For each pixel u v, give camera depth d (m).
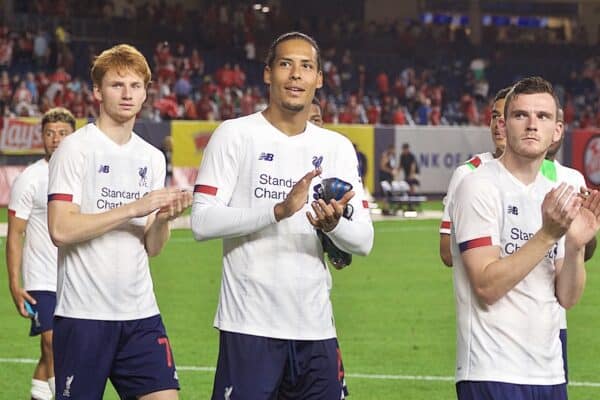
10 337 19.86
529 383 8.60
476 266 8.52
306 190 8.91
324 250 9.48
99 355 10.20
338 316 22.62
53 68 63.25
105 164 10.26
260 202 9.43
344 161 9.62
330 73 70.06
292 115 9.46
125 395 10.42
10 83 58.16
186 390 15.51
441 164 55.25
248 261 9.35
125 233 10.25
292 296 9.33
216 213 9.27
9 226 13.24
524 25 90.50
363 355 18.52
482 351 8.66
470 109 69.38
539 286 8.68
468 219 8.65
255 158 9.45
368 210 9.71
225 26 74.25
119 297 10.22
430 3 87.50
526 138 8.57
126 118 10.30
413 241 37.53
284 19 77.56
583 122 72.31
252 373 9.30
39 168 13.24
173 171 49.25
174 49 70.62
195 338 19.72
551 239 8.20
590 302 24.86
